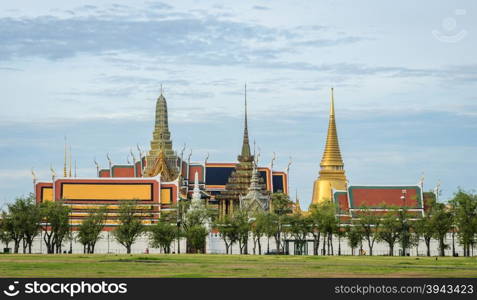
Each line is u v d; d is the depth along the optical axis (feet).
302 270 425.28
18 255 604.90
